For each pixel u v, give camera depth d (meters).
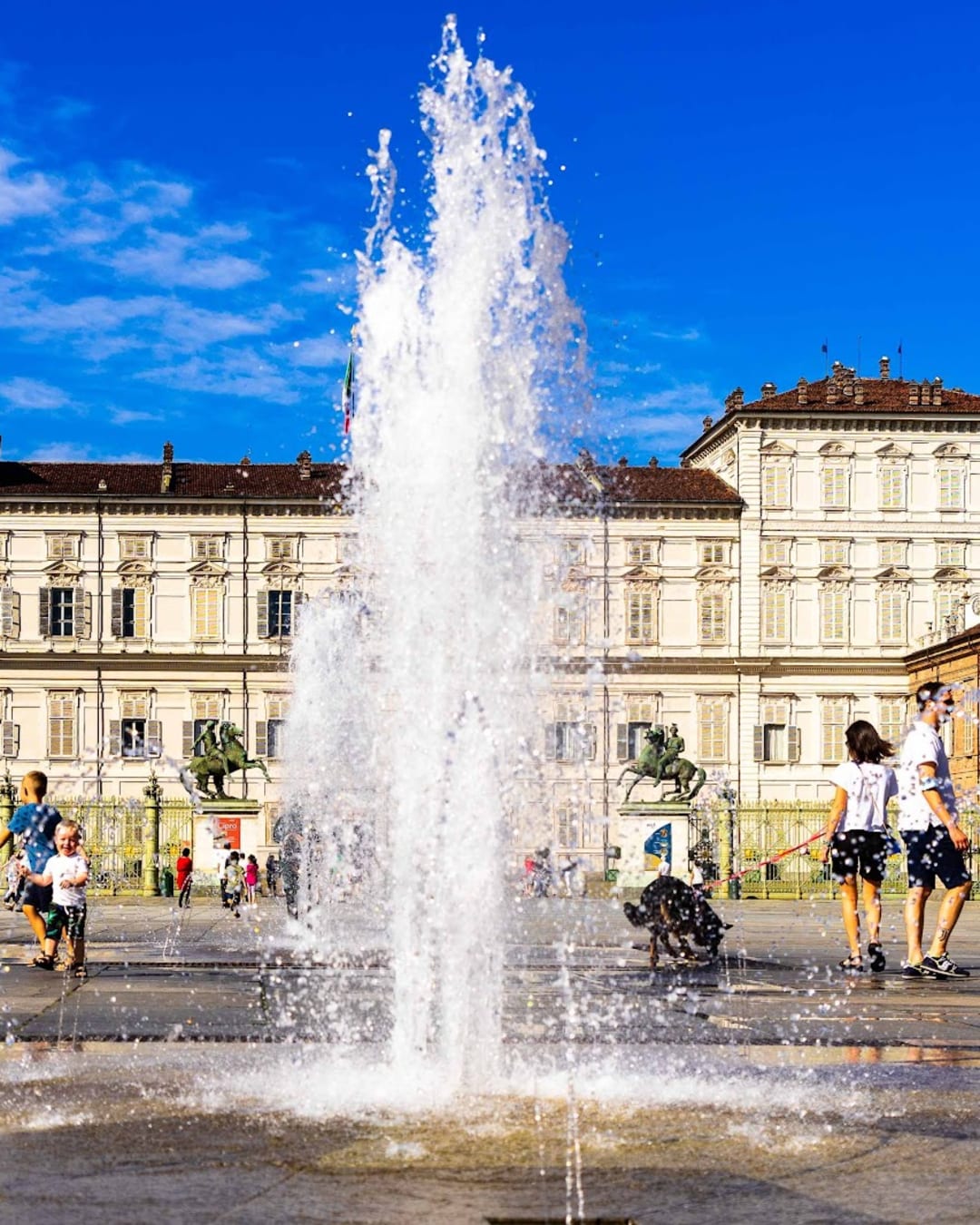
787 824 59.22
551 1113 6.91
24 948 18.78
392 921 10.31
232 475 84.88
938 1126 6.61
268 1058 8.56
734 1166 5.85
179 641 82.62
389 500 11.40
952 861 14.32
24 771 81.44
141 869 54.75
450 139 11.79
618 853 51.78
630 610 83.12
